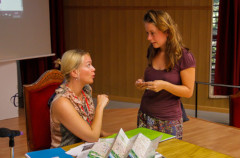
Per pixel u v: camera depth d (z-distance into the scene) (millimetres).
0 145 3486
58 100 1801
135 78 5660
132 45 5578
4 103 4535
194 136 3768
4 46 4504
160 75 2076
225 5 4770
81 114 1878
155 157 1533
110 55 5754
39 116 2082
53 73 2145
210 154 1605
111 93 5871
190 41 5172
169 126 2078
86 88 2004
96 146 1477
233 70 4879
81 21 5840
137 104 5590
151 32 1990
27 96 2061
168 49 2004
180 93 2000
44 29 5109
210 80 5176
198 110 5242
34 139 2066
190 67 2010
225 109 5117
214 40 5141
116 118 4504
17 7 4648
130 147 1467
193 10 5074
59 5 5652
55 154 1581
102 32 5730
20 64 5367
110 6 5594
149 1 5328
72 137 1870
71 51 1834
